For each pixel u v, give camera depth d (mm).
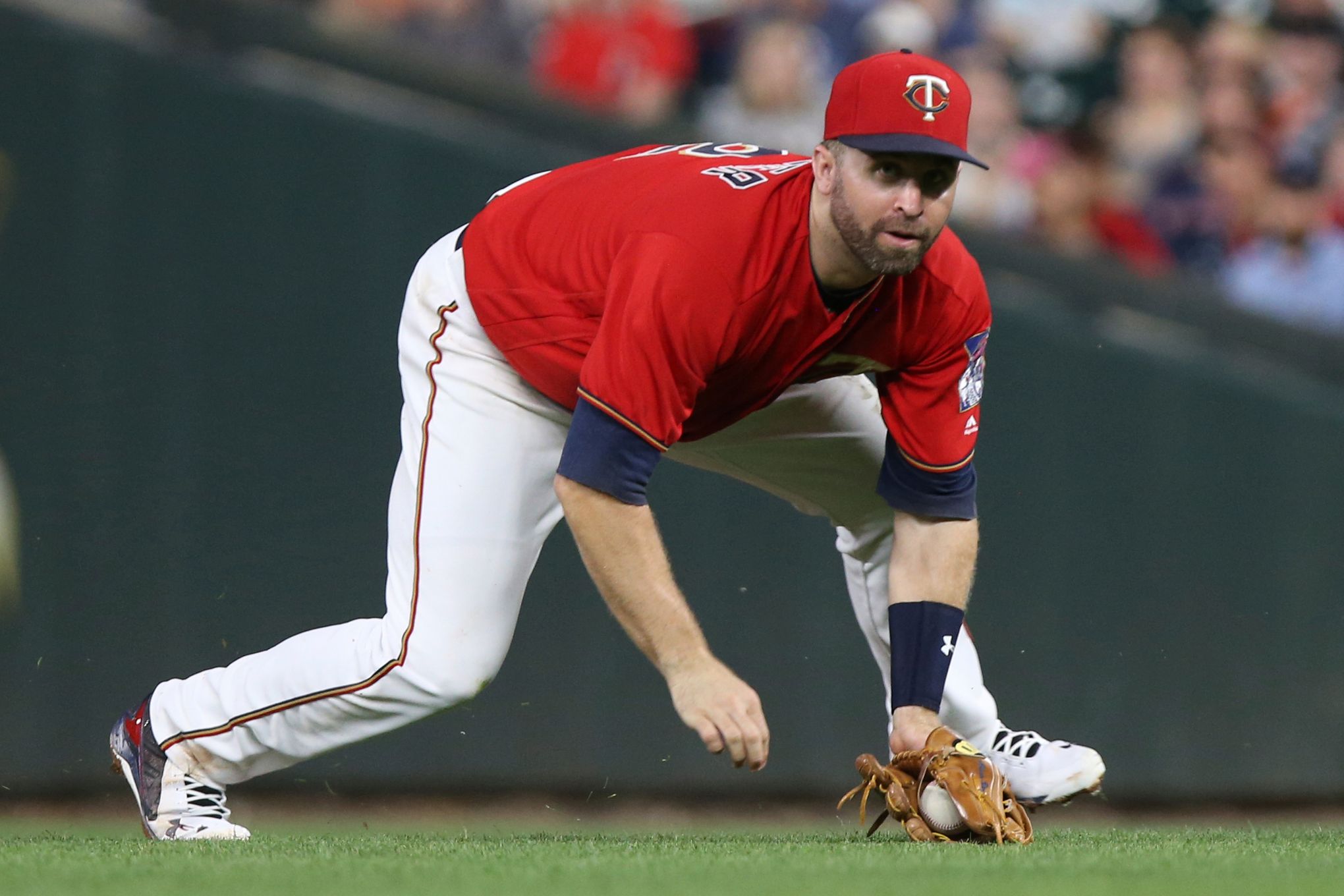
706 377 8625
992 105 23453
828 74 23266
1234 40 23562
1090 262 19953
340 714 10094
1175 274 20172
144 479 17547
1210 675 19984
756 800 18875
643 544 8477
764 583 18922
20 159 17266
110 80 17438
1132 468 19844
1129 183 23438
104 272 17469
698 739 18859
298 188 17859
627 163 9797
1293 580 20266
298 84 17859
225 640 17609
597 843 9945
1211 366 20078
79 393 17391
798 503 11633
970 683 11172
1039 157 23469
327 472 17891
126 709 17422
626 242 8695
